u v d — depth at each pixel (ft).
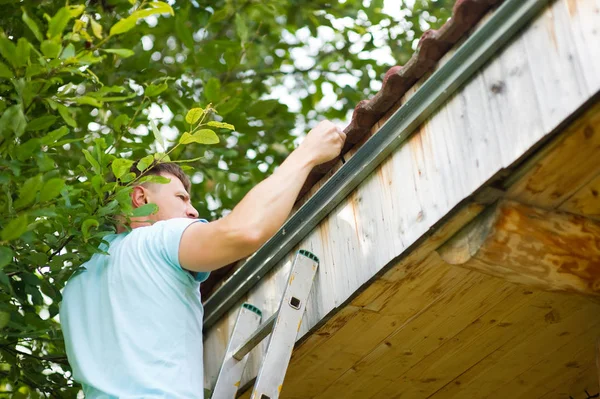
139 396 8.38
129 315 8.98
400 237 8.90
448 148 8.46
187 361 8.85
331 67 21.35
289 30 19.47
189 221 9.32
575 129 7.39
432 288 9.54
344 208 9.98
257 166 18.12
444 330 10.43
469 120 8.25
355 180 9.71
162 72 14.94
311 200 10.27
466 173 8.17
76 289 9.64
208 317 12.23
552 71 7.41
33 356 11.69
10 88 9.68
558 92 7.32
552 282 8.66
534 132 7.48
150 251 9.23
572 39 7.27
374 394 11.80
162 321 8.89
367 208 9.55
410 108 8.96
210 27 18.19
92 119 15.19
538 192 8.23
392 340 10.56
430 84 8.66
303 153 9.39
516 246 8.31
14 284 10.14
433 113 8.75
